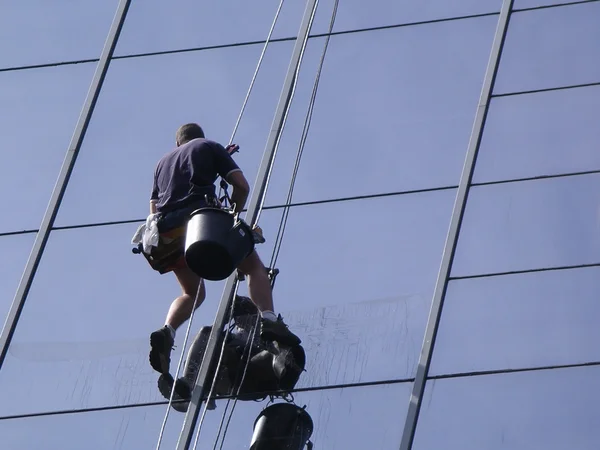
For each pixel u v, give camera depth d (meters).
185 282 39.28
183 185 38.38
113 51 49.44
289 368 38.66
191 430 38.62
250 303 40.31
